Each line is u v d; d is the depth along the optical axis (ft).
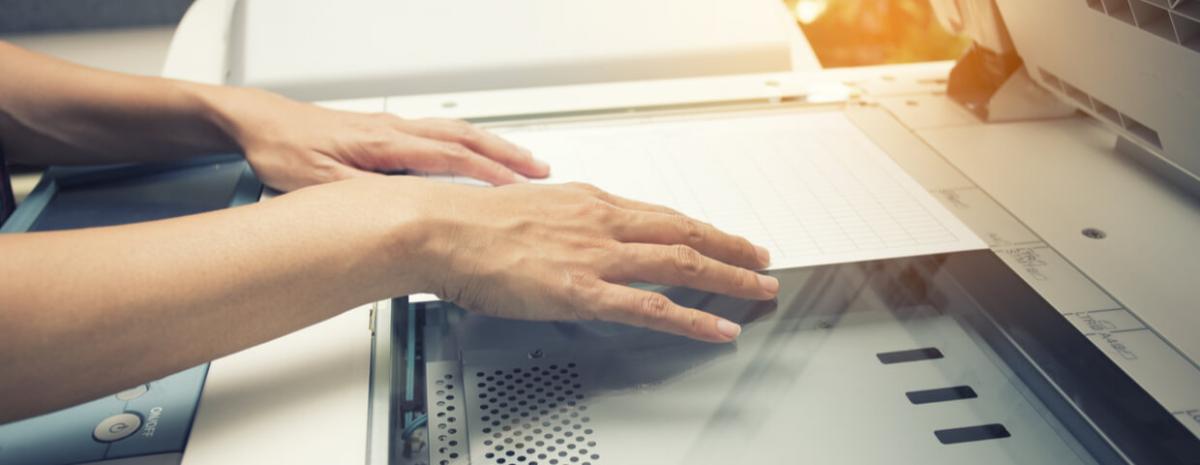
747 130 2.83
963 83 3.01
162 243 1.72
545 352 1.97
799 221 2.36
